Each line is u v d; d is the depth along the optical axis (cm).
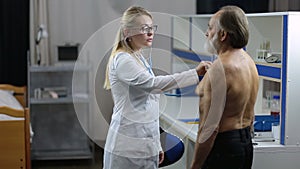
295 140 327
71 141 604
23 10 574
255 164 325
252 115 295
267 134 344
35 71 553
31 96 586
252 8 594
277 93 415
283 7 584
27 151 462
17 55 580
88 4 601
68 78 594
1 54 575
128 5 607
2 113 456
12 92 557
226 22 276
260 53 372
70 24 599
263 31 383
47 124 599
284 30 323
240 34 275
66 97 556
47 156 570
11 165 459
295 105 325
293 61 322
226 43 281
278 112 379
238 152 279
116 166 252
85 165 571
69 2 596
